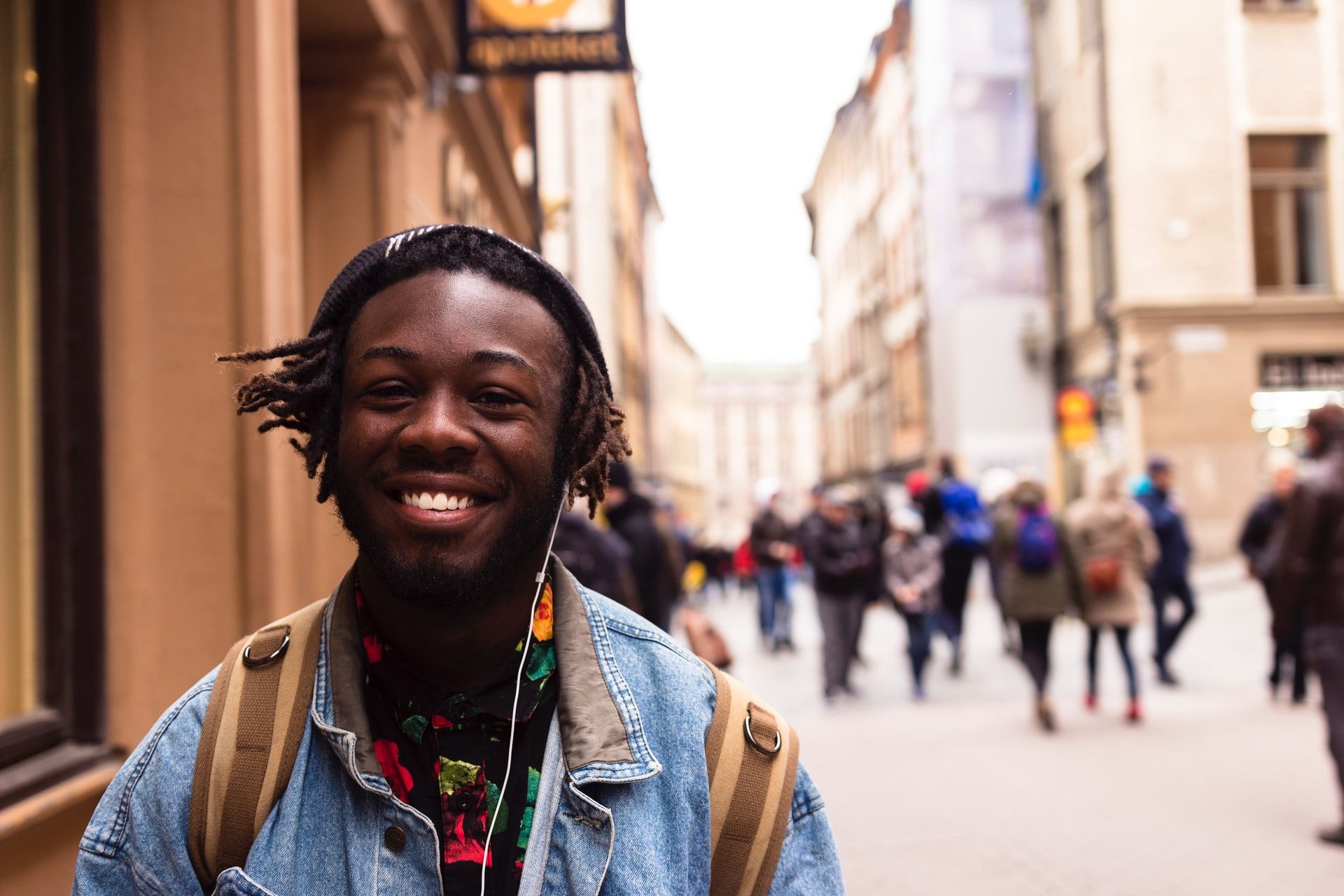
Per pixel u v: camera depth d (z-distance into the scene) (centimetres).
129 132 299
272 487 307
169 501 302
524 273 102
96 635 280
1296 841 428
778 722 107
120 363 291
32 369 273
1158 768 552
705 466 8325
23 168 273
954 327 2062
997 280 2059
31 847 238
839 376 4038
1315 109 1738
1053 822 463
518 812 96
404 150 512
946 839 444
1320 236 1745
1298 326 1717
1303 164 1750
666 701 102
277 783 96
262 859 94
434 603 94
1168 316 1717
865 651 1148
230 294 305
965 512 919
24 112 274
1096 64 1809
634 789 98
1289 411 1719
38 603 272
